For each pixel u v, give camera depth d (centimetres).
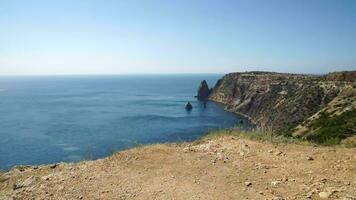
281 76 14438
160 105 15075
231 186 717
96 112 12169
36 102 15875
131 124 9494
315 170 778
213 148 1007
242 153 939
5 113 11750
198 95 18325
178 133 8069
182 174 805
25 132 8069
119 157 977
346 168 765
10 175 934
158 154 982
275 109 11400
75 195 720
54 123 9475
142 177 802
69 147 6506
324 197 622
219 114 12694
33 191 761
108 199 689
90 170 880
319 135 3759
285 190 678
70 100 17000
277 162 853
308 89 10644
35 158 5700
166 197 680
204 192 693
